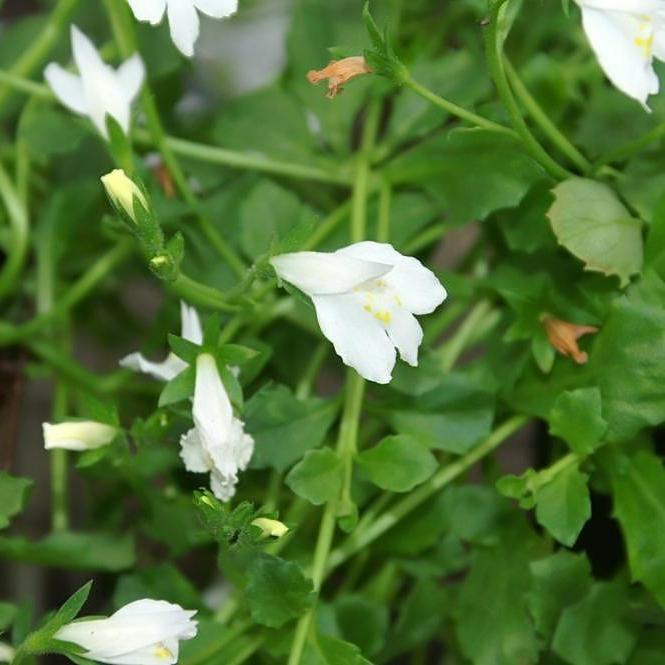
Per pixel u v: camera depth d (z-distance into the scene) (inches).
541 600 10.5
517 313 10.7
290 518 11.0
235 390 9.9
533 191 10.9
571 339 10.5
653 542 10.3
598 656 10.5
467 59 11.5
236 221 11.6
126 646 9.6
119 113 10.7
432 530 11.0
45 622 10.1
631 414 10.3
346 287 9.6
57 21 11.7
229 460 9.8
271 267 9.8
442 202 11.1
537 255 11.1
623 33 9.7
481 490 11.0
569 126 11.3
